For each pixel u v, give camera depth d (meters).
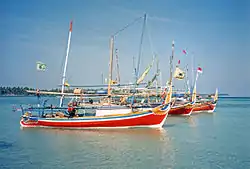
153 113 32.56
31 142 25.55
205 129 34.84
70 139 26.78
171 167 18.14
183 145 24.47
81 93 35.59
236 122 43.81
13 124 38.97
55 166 18.30
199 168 18.03
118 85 39.94
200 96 76.00
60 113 34.84
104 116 32.44
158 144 24.80
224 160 19.81
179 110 54.34
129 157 20.33
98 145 24.20
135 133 30.16
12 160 19.70
